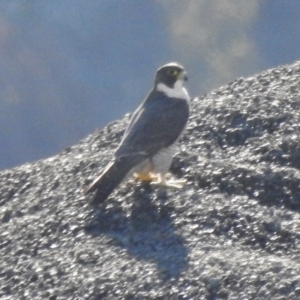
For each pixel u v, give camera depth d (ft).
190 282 39.63
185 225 43.50
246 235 42.78
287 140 49.03
